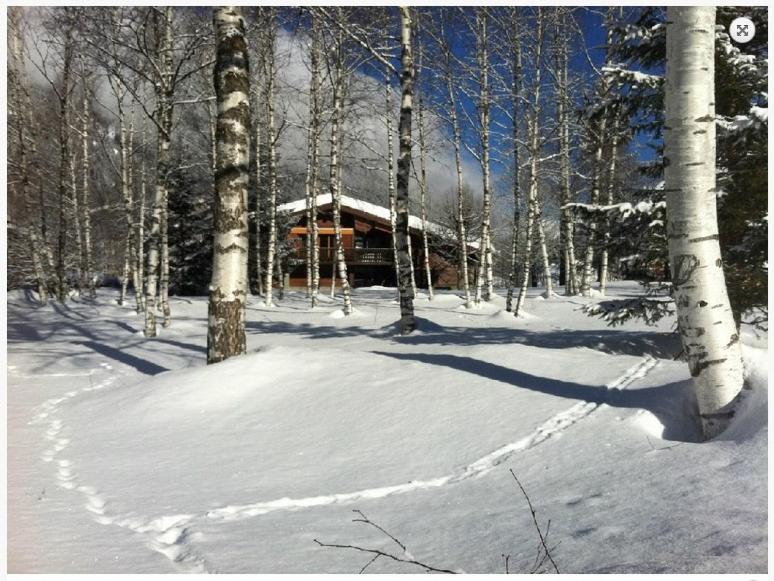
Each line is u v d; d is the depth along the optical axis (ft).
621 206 28.60
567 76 58.70
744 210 26.91
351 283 125.59
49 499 15.47
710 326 16.49
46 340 49.26
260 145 84.33
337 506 15.21
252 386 25.23
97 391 29.91
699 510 11.97
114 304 80.07
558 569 10.55
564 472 16.01
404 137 41.81
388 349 34.78
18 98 74.74
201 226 100.17
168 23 45.68
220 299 27.89
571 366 25.25
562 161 64.23
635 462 15.52
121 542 12.64
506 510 14.01
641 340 38.24
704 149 16.34
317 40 60.80
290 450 19.62
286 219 102.73
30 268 94.38
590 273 80.02
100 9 43.11
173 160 88.74
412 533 13.19
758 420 15.02
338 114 61.72
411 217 117.29
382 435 20.10
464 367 25.45
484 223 67.31
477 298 68.49
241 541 12.71
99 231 114.42
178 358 39.91
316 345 39.68
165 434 21.53
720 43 27.71
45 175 90.38
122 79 44.29
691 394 19.45
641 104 29.43
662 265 30.71
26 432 22.63
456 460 17.95
